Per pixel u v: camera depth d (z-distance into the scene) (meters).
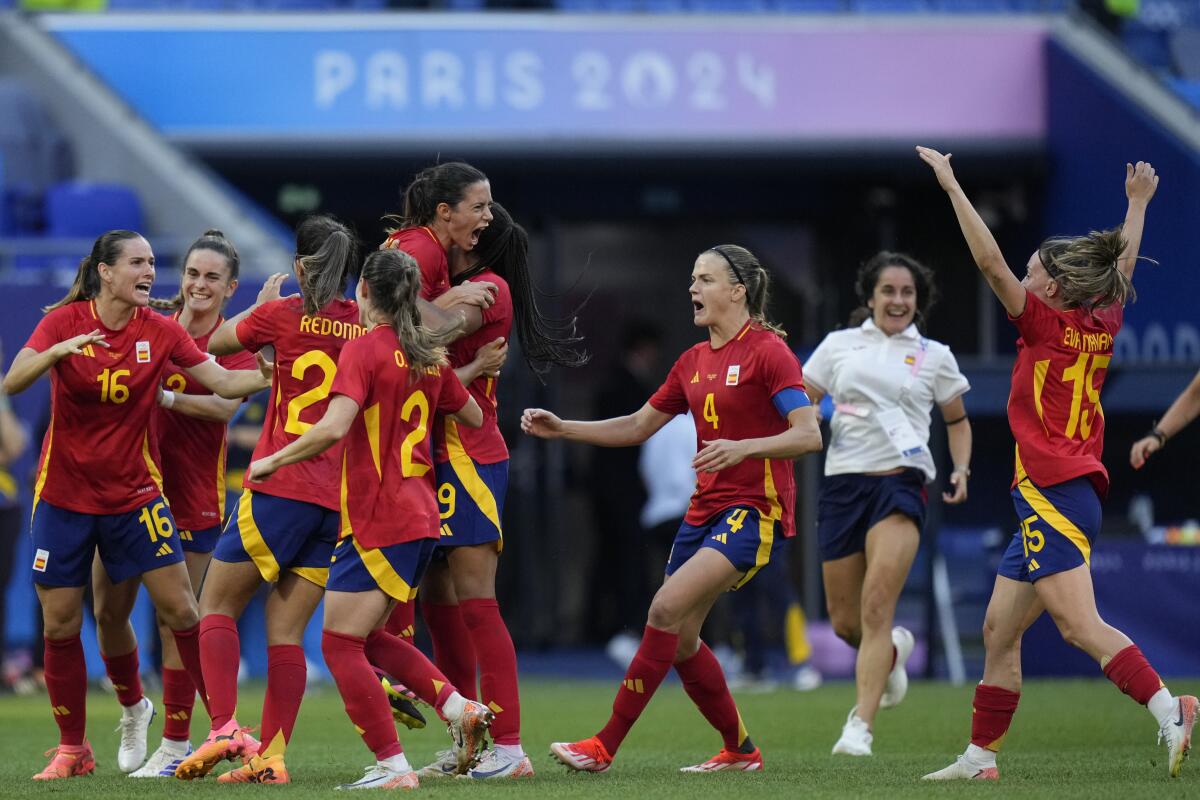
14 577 42.62
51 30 53.38
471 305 21.25
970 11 58.91
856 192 58.16
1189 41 62.47
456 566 21.91
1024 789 19.31
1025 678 42.81
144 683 40.84
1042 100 53.66
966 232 20.81
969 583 42.88
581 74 52.91
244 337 21.27
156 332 22.30
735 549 21.61
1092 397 20.95
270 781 20.56
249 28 53.00
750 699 38.03
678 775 21.78
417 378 20.27
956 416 28.17
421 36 52.75
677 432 46.97
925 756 25.39
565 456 59.41
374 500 19.91
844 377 27.36
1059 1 57.69
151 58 53.19
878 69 53.44
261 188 56.41
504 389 55.75
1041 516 20.66
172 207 50.72
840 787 19.75
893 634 28.22
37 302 42.88
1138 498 43.25
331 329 21.25
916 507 26.84
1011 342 56.88
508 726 21.70
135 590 23.22
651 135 52.84
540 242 57.44
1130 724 30.38
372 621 19.98
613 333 65.50
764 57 53.41
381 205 56.97
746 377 21.86
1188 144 48.44
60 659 22.75
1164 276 49.16
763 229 60.19
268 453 21.17
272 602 21.27
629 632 54.47
